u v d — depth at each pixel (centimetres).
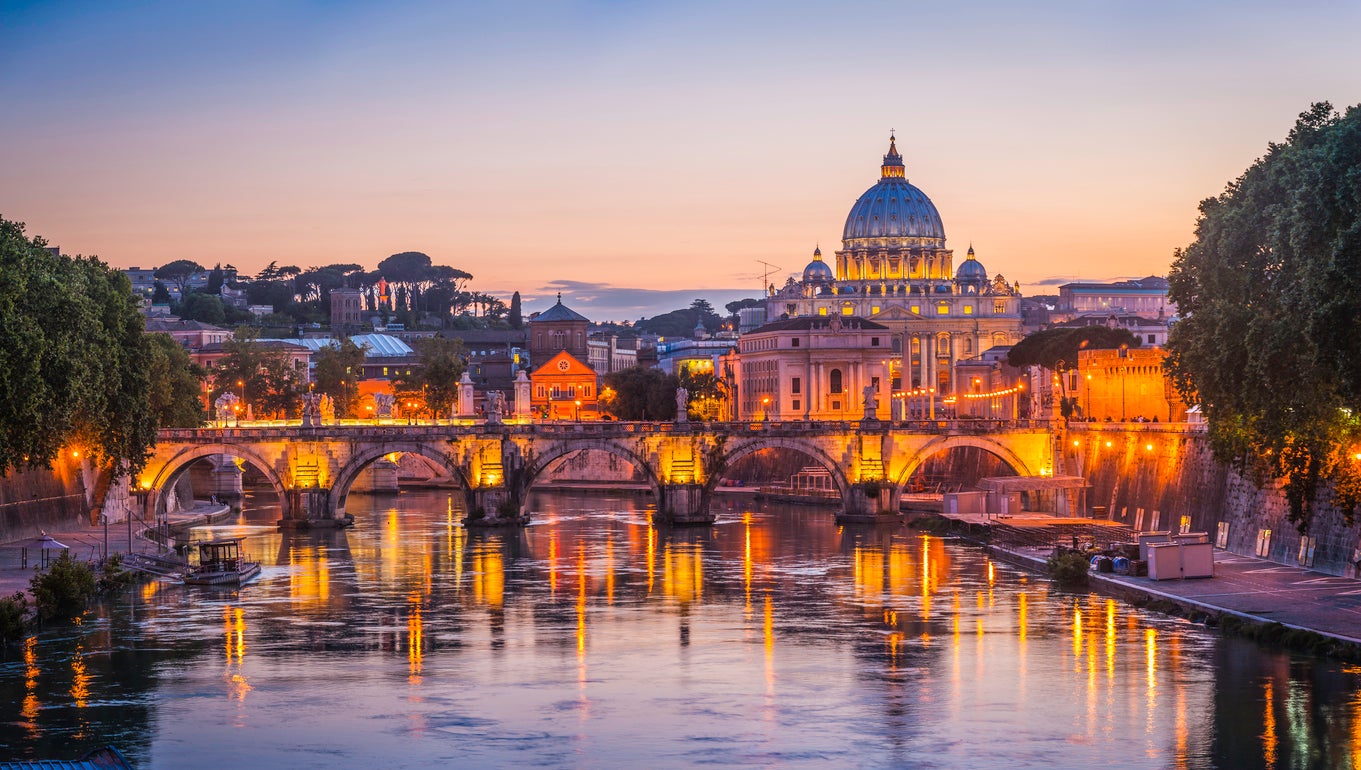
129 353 18412
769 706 11000
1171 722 10356
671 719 10694
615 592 15838
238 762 9800
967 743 10069
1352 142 11662
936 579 16538
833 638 13238
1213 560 14925
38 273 15062
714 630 13675
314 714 10850
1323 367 11419
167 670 12081
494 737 10306
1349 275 11081
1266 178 13088
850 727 10462
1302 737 9988
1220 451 14000
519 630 13725
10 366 13875
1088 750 9869
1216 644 12425
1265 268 12962
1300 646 12075
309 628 13775
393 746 10112
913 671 11956
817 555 18875
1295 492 12812
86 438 17738
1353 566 14262
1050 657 12238
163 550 18050
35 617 13762
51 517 18462
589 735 10331
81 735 10344
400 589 16038
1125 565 15638
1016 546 18738
